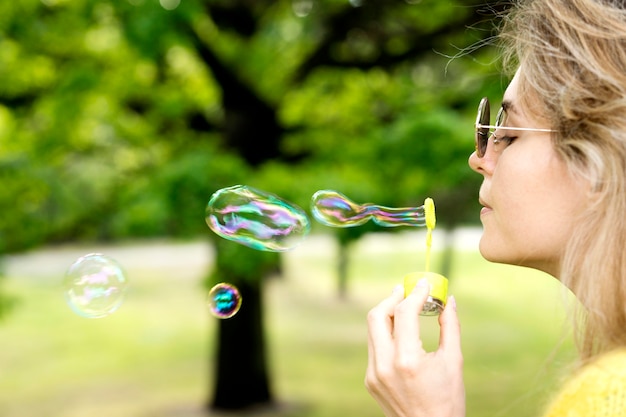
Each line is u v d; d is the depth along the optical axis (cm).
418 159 410
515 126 93
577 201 87
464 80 486
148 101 547
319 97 538
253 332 655
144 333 1059
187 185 419
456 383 91
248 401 655
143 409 671
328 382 762
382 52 490
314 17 500
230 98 517
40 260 1802
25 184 479
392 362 91
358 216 179
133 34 414
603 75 82
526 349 840
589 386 70
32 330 1079
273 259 434
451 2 436
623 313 80
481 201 101
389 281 1516
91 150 565
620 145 81
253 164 513
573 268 84
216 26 519
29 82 504
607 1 85
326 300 1310
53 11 462
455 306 100
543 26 90
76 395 731
